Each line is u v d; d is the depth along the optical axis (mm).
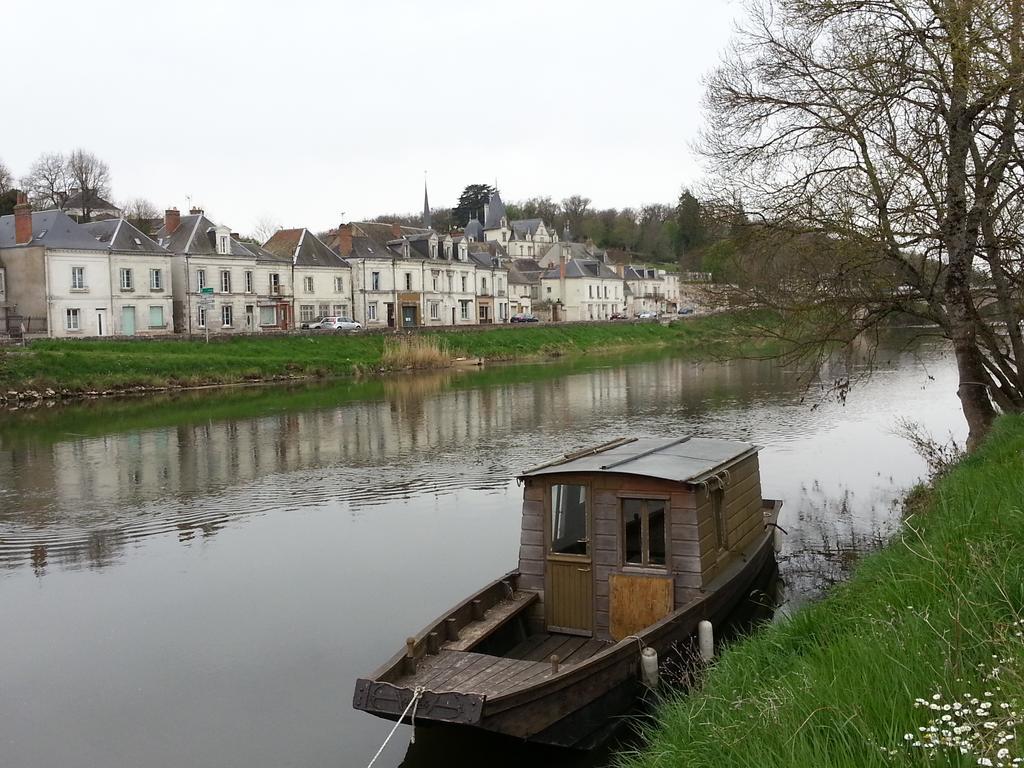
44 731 9703
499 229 118438
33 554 16391
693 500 10008
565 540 10570
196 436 29609
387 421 32125
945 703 4773
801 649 7254
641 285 111812
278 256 67438
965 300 14008
